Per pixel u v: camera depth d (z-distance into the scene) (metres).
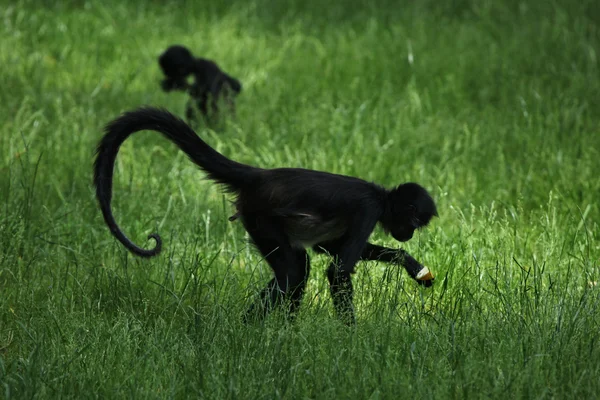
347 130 16.09
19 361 8.08
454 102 18.27
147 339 8.52
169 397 7.45
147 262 10.83
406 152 15.12
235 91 17.48
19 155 12.84
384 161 14.66
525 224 12.27
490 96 18.64
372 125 16.19
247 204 9.50
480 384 7.62
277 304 9.09
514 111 17.30
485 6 24.31
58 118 15.86
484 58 20.61
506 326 8.71
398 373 7.81
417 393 7.48
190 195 13.18
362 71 20.25
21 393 7.44
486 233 11.28
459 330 8.65
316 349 8.22
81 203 12.55
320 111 17.16
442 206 12.98
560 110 17.00
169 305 9.52
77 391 7.75
